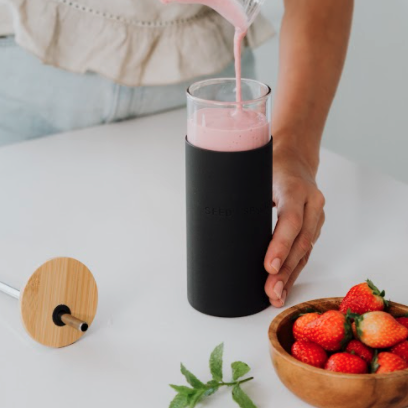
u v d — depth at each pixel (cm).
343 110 237
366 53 226
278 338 79
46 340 84
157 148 141
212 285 89
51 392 78
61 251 106
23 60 142
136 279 99
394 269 100
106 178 129
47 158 137
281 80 123
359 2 220
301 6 127
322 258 103
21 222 114
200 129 85
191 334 87
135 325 89
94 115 150
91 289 87
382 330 74
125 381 80
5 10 138
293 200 96
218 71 150
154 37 143
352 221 113
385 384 69
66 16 138
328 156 135
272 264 89
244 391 77
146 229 112
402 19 215
